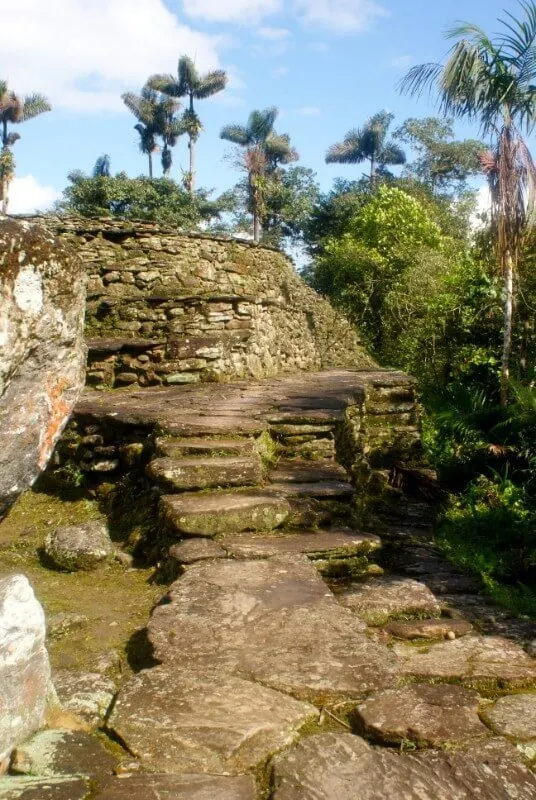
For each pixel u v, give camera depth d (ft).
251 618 10.15
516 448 26.45
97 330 30.81
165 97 124.67
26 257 5.96
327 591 11.27
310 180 117.50
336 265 73.77
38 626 7.13
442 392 33.04
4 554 15.58
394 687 8.35
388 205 77.71
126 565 14.58
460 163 118.73
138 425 20.67
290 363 44.01
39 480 21.56
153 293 31.58
